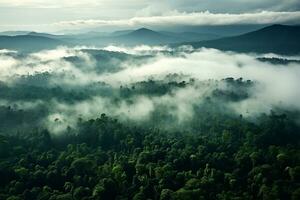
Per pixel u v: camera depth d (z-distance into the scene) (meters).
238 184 128.62
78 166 140.12
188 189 121.62
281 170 136.62
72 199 120.00
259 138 177.00
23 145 172.50
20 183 129.50
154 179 130.88
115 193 125.69
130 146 173.25
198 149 162.38
